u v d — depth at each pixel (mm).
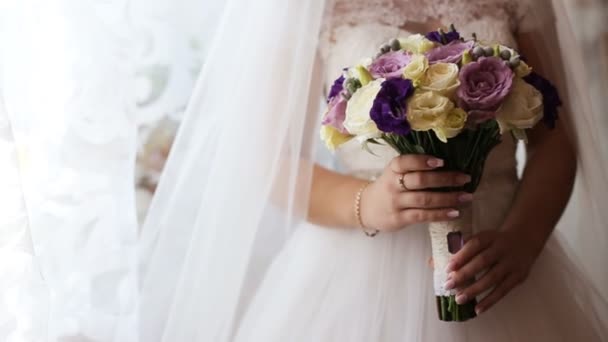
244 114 1195
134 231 1226
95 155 1200
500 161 1257
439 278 1162
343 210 1219
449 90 1075
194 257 1200
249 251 1196
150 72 1396
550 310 1238
